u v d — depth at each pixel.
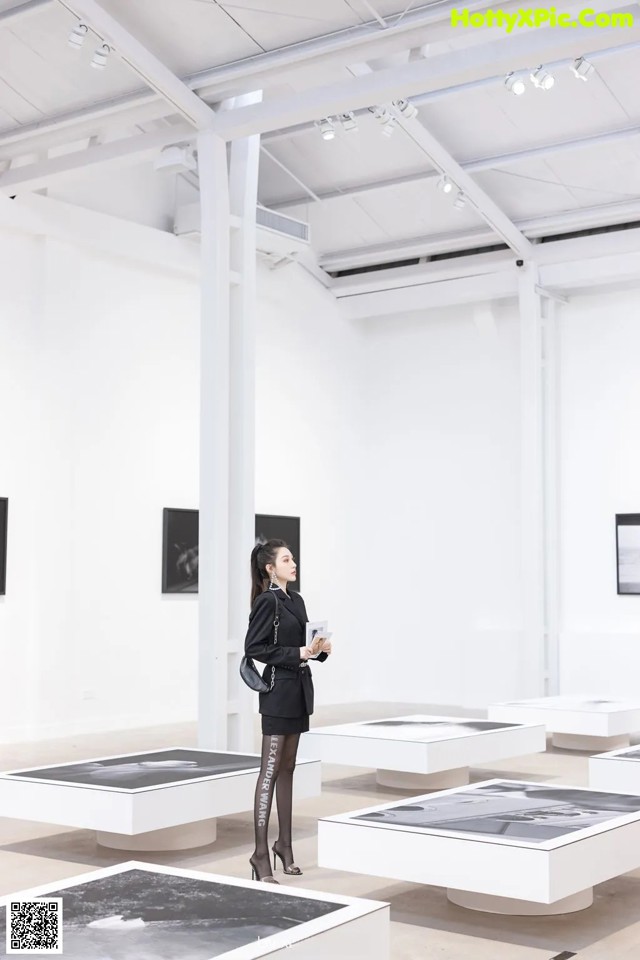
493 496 16.92
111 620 13.77
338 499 17.69
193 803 7.12
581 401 16.17
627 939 5.42
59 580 13.12
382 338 18.17
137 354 14.38
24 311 13.05
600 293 16.09
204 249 10.71
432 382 17.67
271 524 16.28
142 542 14.26
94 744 12.28
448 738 9.16
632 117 12.95
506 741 9.81
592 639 15.52
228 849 7.36
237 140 11.38
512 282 16.23
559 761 11.44
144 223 14.85
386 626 17.88
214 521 10.35
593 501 15.98
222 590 10.35
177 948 3.68
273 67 10.23
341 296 17.92
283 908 4.16
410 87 9.67
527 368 15.82
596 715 11.37
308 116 10.30
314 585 17.09
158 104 11.05
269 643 6.43
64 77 11.10
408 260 17.45
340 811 8.71
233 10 9.62
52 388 13.18
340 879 6.55
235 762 8.22
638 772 8.23
